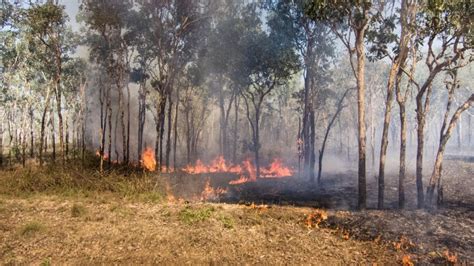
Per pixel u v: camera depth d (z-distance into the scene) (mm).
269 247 10055
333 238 10766
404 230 10734
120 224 11695
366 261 9156
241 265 8961
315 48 26469
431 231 10492
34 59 33656
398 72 13656
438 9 11570
